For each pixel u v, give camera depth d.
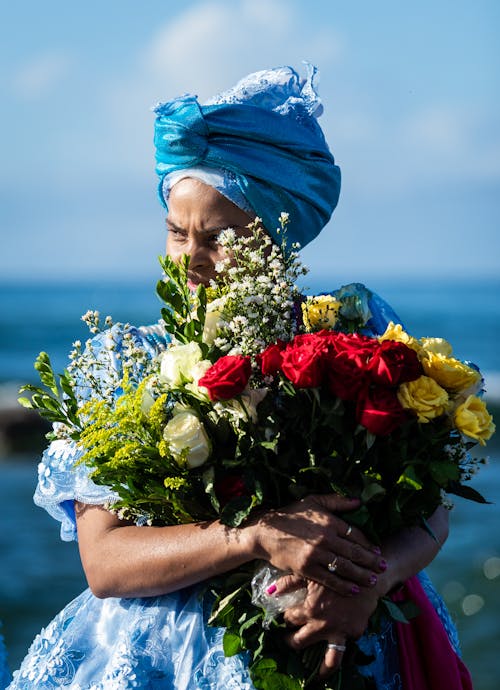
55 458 2.20
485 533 10.04
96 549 2.12
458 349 37.59
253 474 1.97
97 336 2.31
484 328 42.50
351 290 2.23
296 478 2.02
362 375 1.92
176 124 2.27
